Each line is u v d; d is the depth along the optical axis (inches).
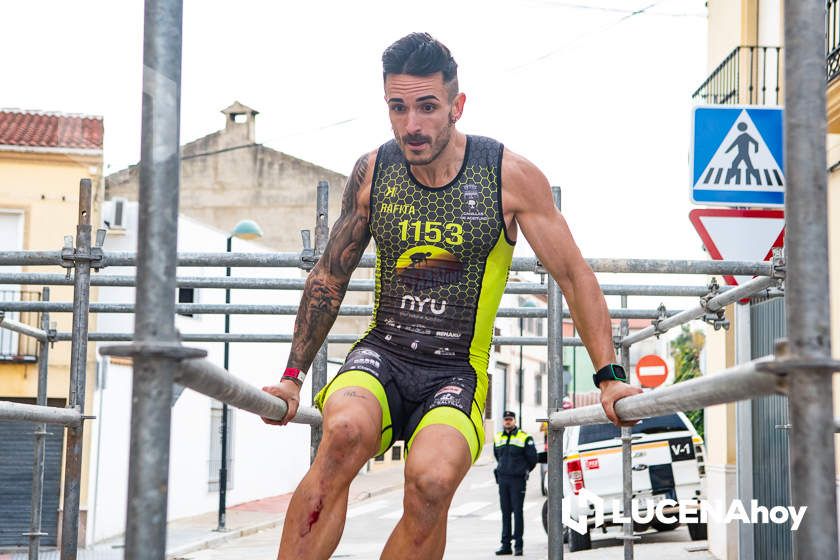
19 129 646.5
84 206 189.8
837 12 325.7
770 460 392.8
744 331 372.8
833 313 318.0
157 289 62.1
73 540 175.9
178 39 64.3
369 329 124.2
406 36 116.5
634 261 215.5
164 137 63.1
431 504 100.7
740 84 440.1
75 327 185.3
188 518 804.0
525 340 335.9
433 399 113.2
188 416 808.9
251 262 206.4
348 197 125.9
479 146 122.0
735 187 232.8
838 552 57.3
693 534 525.0
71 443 177.5
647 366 576.1
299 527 100.8
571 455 514.0
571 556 482.6
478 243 119.5
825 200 60.1
